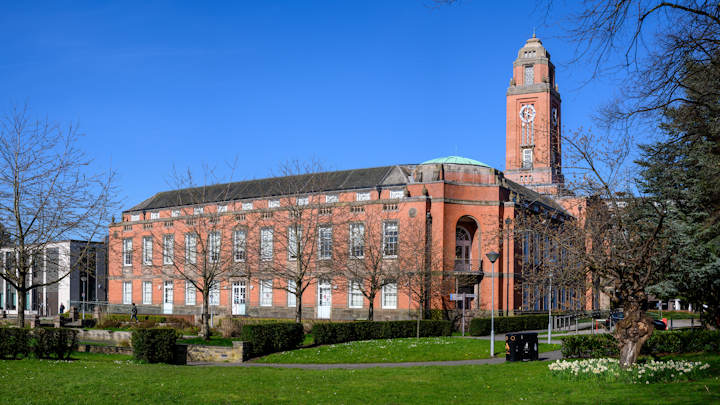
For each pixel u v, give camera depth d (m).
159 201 79.00
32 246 33.44
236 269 50.75
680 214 28.73
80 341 38.59
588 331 48.41
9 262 35.16
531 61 98.88
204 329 40.16
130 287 75.75
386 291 55.22
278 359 29.92
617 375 18.78
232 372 22.02
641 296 20.69
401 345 33.47
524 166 94.31
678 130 16.92
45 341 26.08
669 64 13.34
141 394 16.86
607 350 26.77
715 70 13.79
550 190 84.81
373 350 31.73
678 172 25.62
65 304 82.88
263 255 52.44
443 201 54.38
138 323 53.34
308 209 53.53
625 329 20.45
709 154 22.88
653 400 15.38
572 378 19.44
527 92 97.50
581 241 25.16
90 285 86.00
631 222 24.45
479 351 31.61
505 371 22.52
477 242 56.66
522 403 16.02
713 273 31.09
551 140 28.33
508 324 47.16
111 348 30.64
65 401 15.84
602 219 25.58
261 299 63.00
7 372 20.53
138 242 75.06
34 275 35.47
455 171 56.50
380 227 55.12
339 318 56.72
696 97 14.88
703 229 22.70
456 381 20.27
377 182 59.06
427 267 49.59
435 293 52.69
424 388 18.70
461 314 54.03
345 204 56.38
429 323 42.41
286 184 60.09
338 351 31.59
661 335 27.83
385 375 21.70
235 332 41.41
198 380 19.48
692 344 28.25
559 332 47.72
